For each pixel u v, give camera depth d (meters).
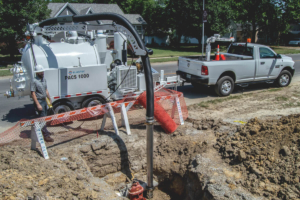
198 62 9.59
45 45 6.88
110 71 7.91
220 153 5.27
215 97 9.91
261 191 4.04
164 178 5.78
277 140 4.88
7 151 4.88
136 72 7.70
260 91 10.66
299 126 4.89
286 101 9.00
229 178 4.44
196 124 6.71
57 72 6.48
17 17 17.80
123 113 6.03
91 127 6.57
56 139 5.79
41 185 4.06
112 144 5.66
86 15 5.20
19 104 9.24
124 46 8.27
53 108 6.69
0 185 3.75
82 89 6.93
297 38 42.00
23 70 6.59
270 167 4.38
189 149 5.69
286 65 11.13
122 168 5.76
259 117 7.25
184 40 45.03
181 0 30.78
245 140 5.27
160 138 6.14
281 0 32.19
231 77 10.09
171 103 7.49
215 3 29.42
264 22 33.50
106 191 4.39
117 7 37.66
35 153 5.03
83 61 7.10
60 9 29.23
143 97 6.13
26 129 6.31
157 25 42.75
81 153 5.36
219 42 36.81
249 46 10.50
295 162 4.26
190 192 4.82
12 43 20.78
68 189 4.14
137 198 4.57
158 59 21.16
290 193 3.84
